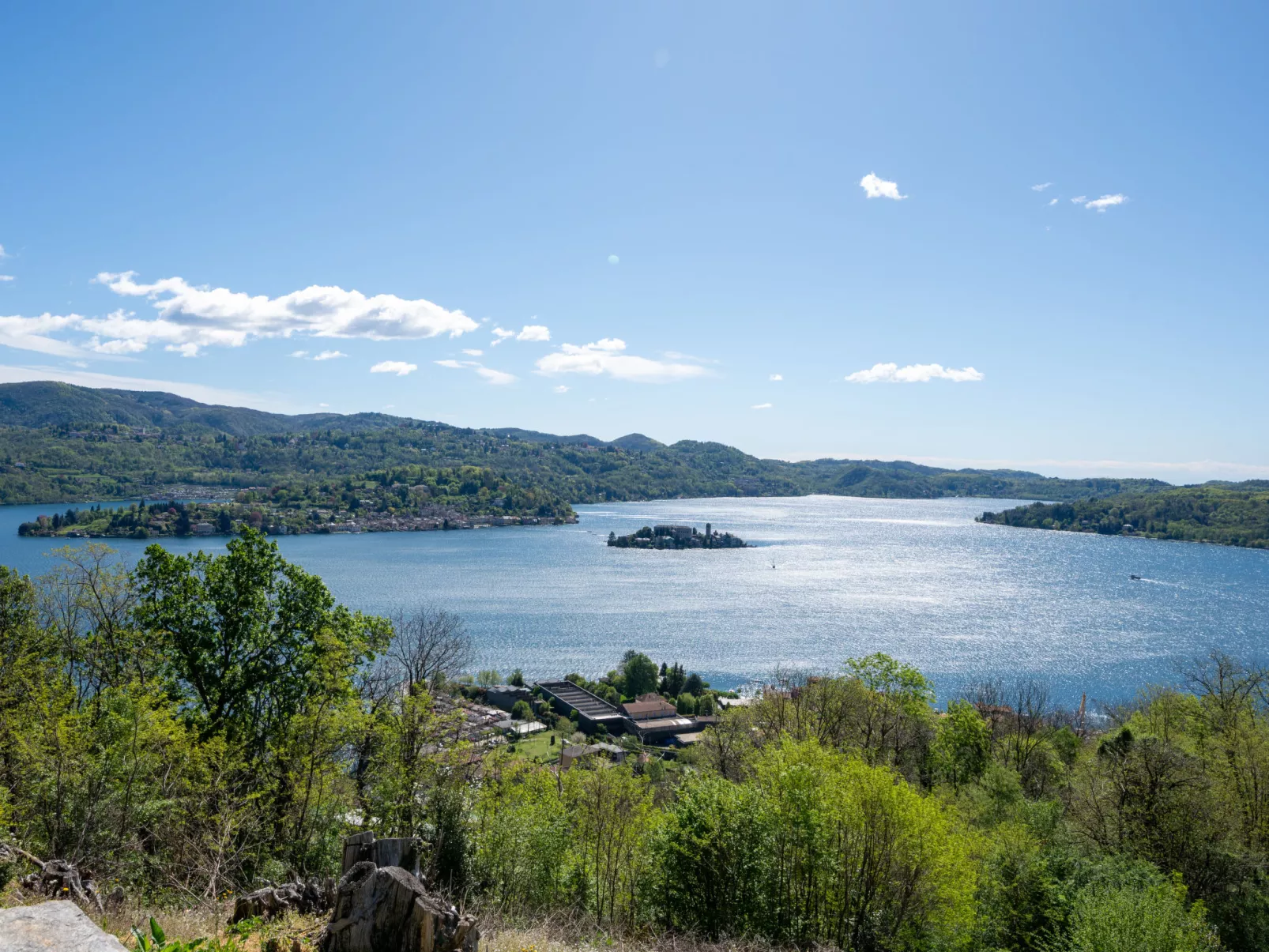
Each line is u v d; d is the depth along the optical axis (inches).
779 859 914.7
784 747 1183.6
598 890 968.9
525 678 4724.4
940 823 914.1
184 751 837.8
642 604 6988.2
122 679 1129.4
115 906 505.0
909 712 1729.8
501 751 1070.4
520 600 7042.3
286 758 964.0
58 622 1189.7
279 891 491.2
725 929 827.4
